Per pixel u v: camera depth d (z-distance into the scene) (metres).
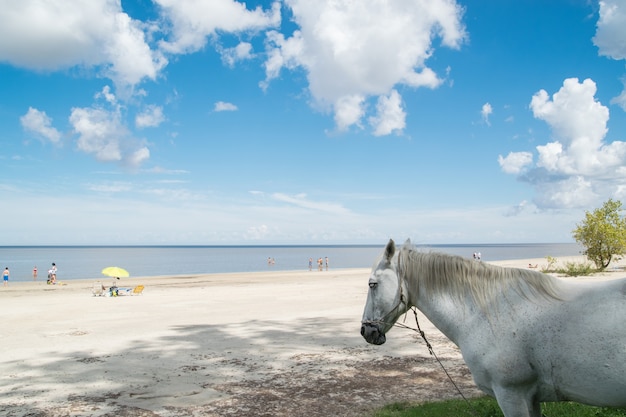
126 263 111.31
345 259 140.12
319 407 6.56
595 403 3.23
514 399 3.63
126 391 7.62
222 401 6.95
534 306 3.61
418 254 4.39
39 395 7.48
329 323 14.25
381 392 7.18
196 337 12.43
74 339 12.52
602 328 3.18
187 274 55.19
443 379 7.80
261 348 10.80
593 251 30.91
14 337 12.92
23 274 64.06
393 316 4.43
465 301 4.00
